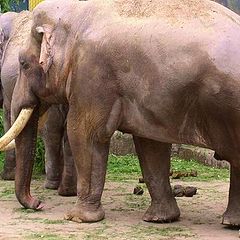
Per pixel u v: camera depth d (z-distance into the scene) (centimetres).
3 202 1262
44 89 1134
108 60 1017
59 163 1434
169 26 973
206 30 953
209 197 1332
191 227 1048
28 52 1149
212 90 927
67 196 1336
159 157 1088
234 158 955
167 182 1095
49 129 1410
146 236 984
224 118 932
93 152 1062
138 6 1027
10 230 1025
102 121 1036
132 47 995
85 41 1044
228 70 920
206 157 1905
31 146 1175
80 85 1047
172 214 1086
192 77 940
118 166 1852
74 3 1106
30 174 1180
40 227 1045
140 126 1015
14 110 1182
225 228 1039
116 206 1220
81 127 1058
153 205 1089
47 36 1095
